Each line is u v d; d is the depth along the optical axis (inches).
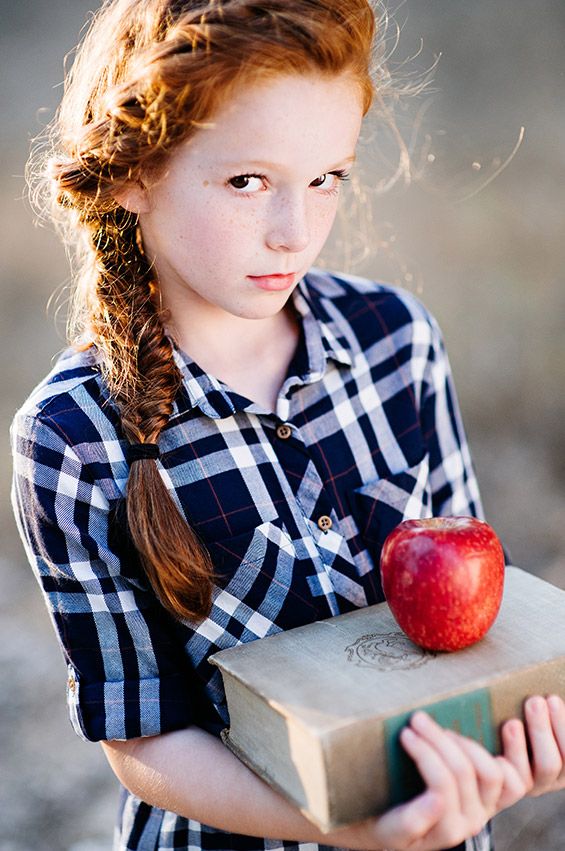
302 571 50.5
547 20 267.3
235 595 49.9
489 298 180.1
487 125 227.1
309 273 59.0
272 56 41.9
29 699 112.1
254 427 51.5
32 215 227.9
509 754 40.8
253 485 50.7
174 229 46.3
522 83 243.4
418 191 215.8
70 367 51.0
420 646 43.6
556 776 41.7
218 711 50.0
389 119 64.1
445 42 263.7
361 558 52.4
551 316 172.9
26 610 126.2
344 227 73.4
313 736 37.9
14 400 166.4
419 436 56.2
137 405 48.6
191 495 49.8
